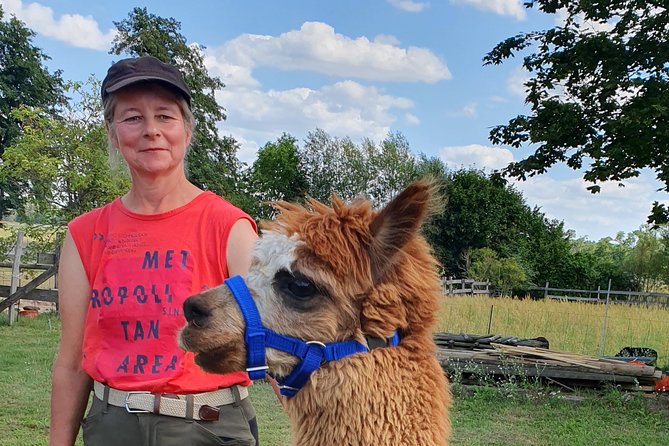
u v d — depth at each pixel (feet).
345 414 7.70
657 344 49.52
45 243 51.49
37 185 51.44
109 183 50.65
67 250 8.89
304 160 184.44
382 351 7.91
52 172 49.73
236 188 143.64
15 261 48.16
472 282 98.27
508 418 26.84
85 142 52.85
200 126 126.72
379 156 164.55
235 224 8.64
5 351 35.63
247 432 8.69
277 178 186.39
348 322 7.83
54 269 47.57
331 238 7.75
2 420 22.99
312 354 7.70
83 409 8.94
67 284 8.75
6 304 45.70
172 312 8.14
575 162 37.83
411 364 8.02
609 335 52.39
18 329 44.04
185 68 124.98
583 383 31.71
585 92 36.11
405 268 8.09
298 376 7.75
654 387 31.22
